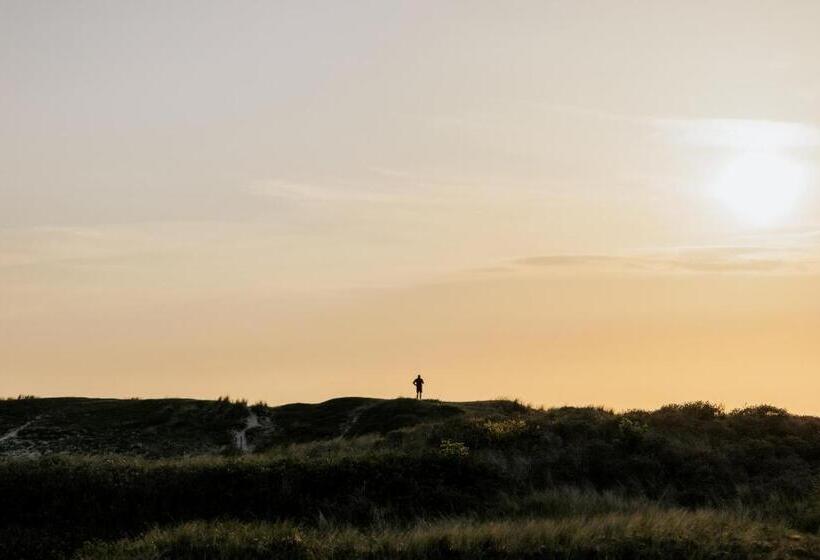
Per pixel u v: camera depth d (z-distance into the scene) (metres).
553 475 26.06
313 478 24.53
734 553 17.08
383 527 21.58
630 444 28.11
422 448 28.08
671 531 18.09
